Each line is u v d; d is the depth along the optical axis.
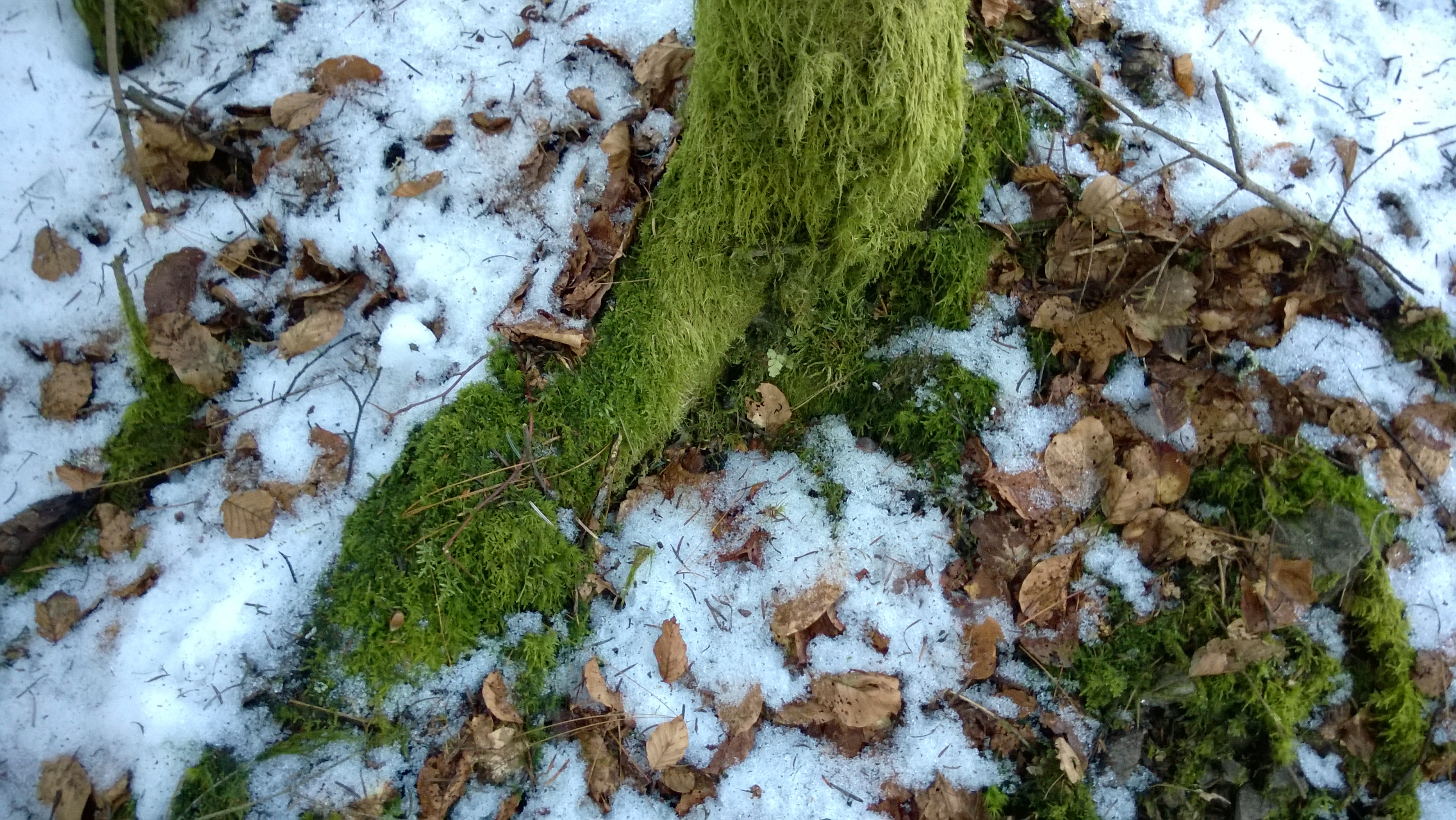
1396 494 0.91
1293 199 0.95
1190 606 0.88
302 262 0.87
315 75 0.90
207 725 0.79
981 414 0.93
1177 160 0.95
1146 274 0.93
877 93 0.76
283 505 0.83
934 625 0.89
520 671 0.85
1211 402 0.92
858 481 0.94
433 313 0.87
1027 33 0.99
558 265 0.89
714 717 0.87
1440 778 0.88
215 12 0.90
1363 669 0.89
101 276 0.83
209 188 0.87
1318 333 0.94
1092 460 0.90
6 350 0.81
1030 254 0.95
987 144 0.94
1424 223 0.97
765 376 0.96
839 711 0.86
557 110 0.92
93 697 0.78
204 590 0.81
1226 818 0.88
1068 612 0.89
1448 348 0.93
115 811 0.76
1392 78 1.02
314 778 0.80
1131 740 0.88
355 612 0.81
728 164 0.82
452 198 0.89
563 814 0.84
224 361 0.84
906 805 0.87
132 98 0.83
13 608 0.79
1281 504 0.89
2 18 0.83
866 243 0.88
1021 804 0.87
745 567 0.91
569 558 0.87
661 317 0.89
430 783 0.81
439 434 0.85
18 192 0.82
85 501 0.81
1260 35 1.01
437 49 0.92
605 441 0.89
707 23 0.75
